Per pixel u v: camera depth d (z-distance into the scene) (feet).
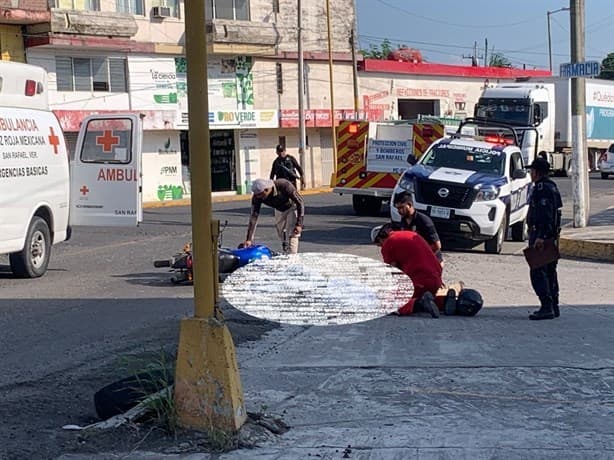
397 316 34.99
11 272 46.80
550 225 34.14
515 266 51.65
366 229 69.67
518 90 117.19
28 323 32.99
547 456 18.40
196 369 19.44
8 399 22.95
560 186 126.41
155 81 117.91
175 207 103.86
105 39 108.99
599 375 25.12
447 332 31.58
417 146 77.77
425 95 164.04
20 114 44.04
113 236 65.67
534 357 27.43
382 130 79.66
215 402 19.33
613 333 31.55
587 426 20.52
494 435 19.83
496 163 60.54
